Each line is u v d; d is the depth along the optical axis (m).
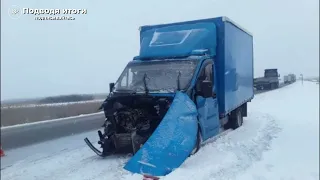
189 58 8.34
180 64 8.20
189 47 8.72
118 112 7.68
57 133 15.81
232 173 6.33
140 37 10.41
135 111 7.59
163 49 8.88
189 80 7.82
